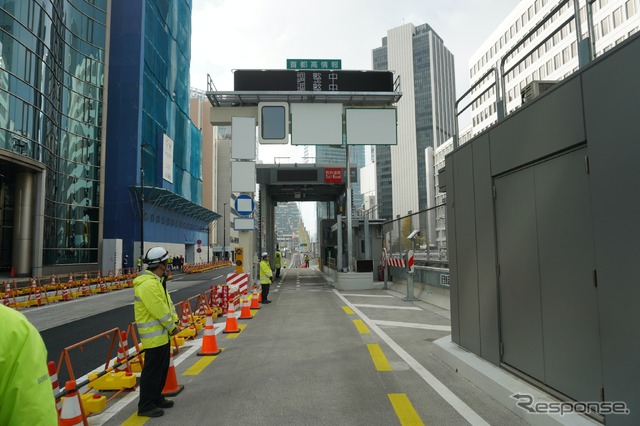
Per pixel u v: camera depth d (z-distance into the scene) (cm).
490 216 566
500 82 578
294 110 1997
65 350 487
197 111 10038
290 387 564
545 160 441
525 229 482
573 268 390
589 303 368
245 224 1922
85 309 1636
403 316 1171
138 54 4528
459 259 679
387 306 1392
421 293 1553
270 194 3431
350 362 690
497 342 548
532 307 466
